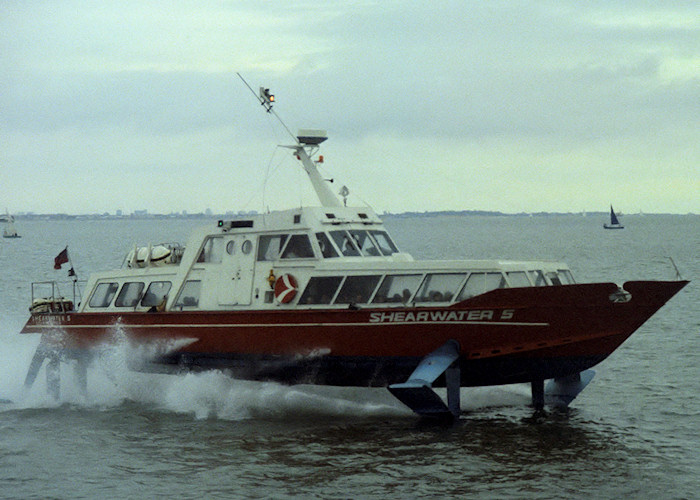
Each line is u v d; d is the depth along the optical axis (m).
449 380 50.03
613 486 40.06
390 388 46.72
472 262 49.81
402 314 50.34
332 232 54.88
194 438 49.03
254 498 39.34
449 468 42.66
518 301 48.06
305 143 61.31
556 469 42.38
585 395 58.19
